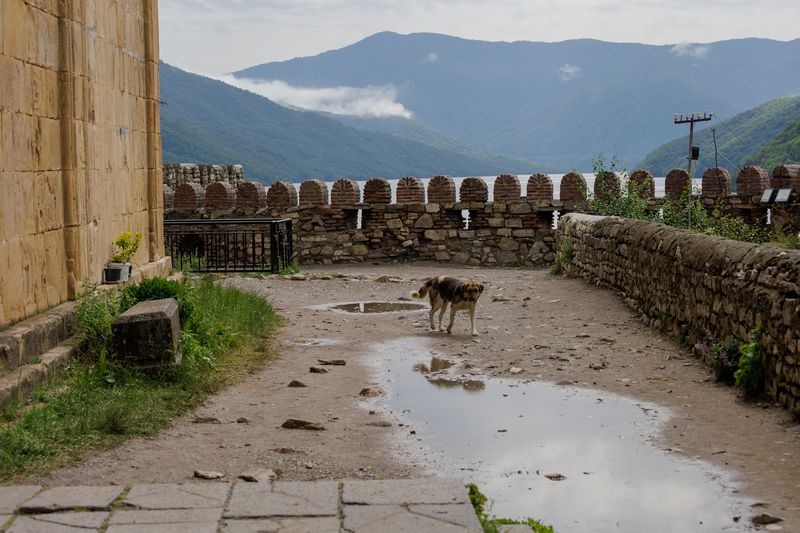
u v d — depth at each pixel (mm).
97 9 10250
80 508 4734
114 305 8961
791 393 7188
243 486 5102
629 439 6734
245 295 13461
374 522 4512
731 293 8758
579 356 10062
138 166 12516
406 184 24203
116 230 11172
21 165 7980
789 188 20375
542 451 6438
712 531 4863
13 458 5781
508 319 13086
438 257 23984
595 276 15883
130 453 6148
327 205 24312
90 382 7617
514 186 23672
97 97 10258
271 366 9703
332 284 18078
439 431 7000
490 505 5293
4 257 7566
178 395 7750
